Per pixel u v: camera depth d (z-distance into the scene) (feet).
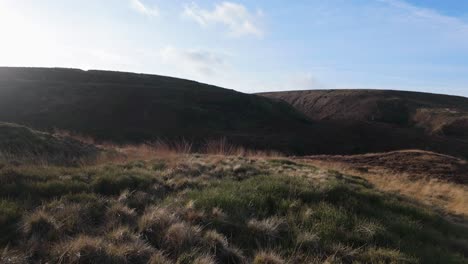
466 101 373.81
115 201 16.03
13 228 12.49
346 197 20.83
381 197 23.52
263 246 13.52
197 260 11.09
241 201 17.29
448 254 15.66
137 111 170.60
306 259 12.64
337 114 326.24
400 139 183.01
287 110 246.27
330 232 15.07
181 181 21.16
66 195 15.87
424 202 32.91
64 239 11.80
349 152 154.61
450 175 59.26
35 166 22.41
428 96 371.56
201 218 14.73
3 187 16.28
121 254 10.88
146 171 23.09
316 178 26.78
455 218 29.60
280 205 17.79
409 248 14.90
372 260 13.19
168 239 12.55
